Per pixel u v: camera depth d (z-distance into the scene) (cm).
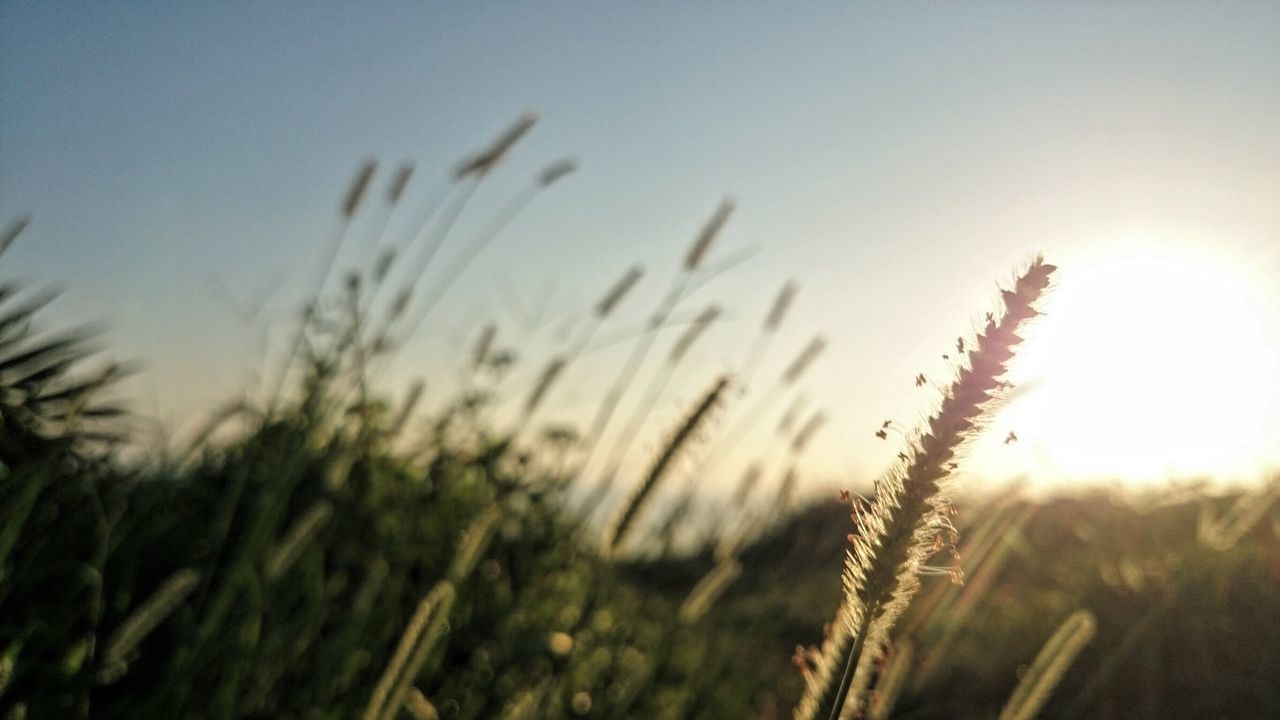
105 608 327
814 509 624
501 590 465
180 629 321
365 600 371
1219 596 614
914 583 121
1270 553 636
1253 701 559
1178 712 560
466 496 494
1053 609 652
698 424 346
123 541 339
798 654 137
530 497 506
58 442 318
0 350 339
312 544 384
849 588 124
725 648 570
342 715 344
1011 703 222
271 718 333
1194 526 671
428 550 457
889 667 200
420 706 372
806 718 130
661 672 552
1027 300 115
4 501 291
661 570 666
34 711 267
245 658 322
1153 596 624
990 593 683
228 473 402
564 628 496
